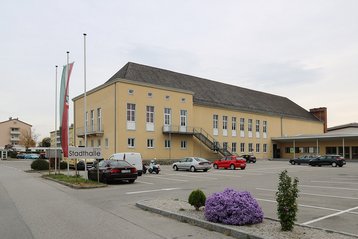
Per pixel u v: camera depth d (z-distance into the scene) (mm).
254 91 70000
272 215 8891
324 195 12906
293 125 69188
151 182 19484
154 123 42844
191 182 19375
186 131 46344
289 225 6727
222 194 7840
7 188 16656
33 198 12859
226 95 58594
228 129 54500
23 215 9320
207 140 48281
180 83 51125
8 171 32500
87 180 19109
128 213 9547
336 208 9984
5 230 7531
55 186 17578
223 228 7152
